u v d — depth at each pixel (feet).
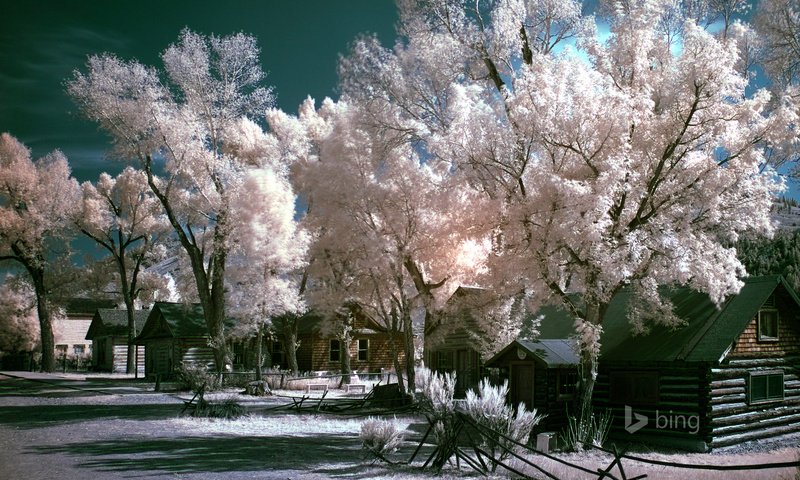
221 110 123.44
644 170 59.47
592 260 55.98
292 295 114.01
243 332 113.80
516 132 62.23
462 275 89.40
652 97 59.98
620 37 59.82
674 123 57.21
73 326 223.51
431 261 86.89
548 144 61.05
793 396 70.64
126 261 187.83
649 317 66.23
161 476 39.32
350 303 103.76
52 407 85.87
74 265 190.08
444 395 46.52
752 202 58.80
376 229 88.28
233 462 45.24
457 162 66.33
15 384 132.26
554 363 62.28
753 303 64.08
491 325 82.02
